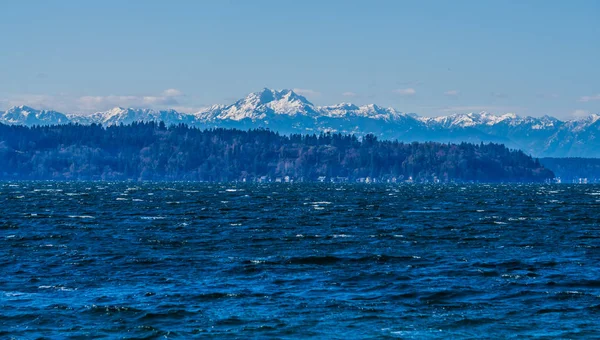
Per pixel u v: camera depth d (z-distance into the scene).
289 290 162.12
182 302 149.75
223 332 128.75
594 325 133.50
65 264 197.38
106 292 159.50
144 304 147.88
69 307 145.12
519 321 136.12
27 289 162.62
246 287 165.25
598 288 164.88
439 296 156.38
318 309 144.25
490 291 161.50
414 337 126.12
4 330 129.62
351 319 137.12
